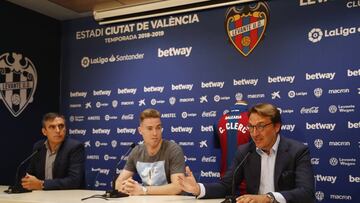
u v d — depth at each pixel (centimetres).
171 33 395
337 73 314
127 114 415
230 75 361
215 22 372
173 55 393
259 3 351
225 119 324
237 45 360
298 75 330
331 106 315
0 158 375
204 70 375
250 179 215
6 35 388
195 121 377
